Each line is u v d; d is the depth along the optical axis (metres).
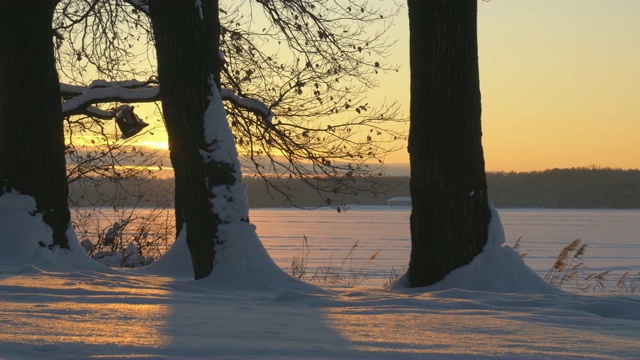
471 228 12.09
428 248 12.14
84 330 6.09
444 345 5.82
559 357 5.41
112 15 18.52
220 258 11.88
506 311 8.20
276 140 18.31
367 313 7.89
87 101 16.25
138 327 6.39
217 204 12.05
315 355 5.29
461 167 12.09
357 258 52.34
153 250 19.55
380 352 5.44
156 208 19.62
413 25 12.36
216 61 14.58
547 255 58.41
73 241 13.97
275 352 5.36
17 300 8.15
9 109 13.69
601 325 7.23
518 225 129.12
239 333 6.23
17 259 12.95
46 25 13.97
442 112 12.10
